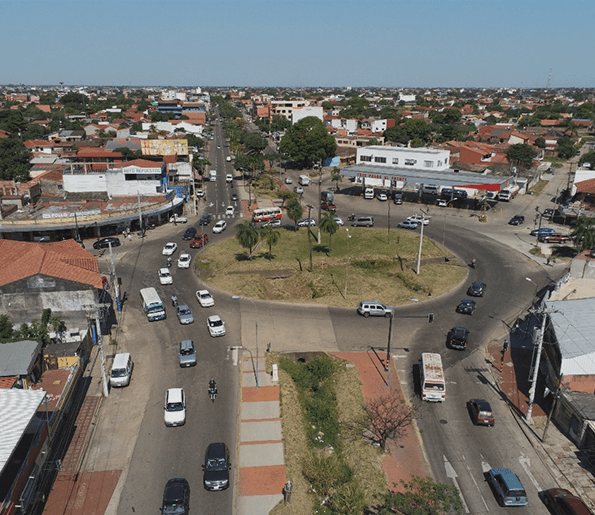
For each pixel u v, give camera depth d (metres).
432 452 40.16
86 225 89.25
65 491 35.09
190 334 57.66
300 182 141.12
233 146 193.12
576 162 176.75
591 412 40.47
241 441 40.47
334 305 66.19
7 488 29.80
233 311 63.69
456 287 73.12
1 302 52.28
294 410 44.81
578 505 33.03
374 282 74.62
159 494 35.09
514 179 128.75
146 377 49.09
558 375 44.09
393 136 188.00
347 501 34.22
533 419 44.44
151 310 60.75
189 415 43.50
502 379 50.31
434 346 56.34
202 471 37.28
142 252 85.69
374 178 129.62
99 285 53.97
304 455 39.47
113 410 44.12
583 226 83.94
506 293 70.94
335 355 54.09
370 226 102.31
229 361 52.00
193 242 88.25
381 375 50.56
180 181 132.00
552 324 49.66
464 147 147.62
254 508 34.06
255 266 78.81
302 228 101.38
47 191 110.19
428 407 45.66
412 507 34.28
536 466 38.72
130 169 106.31
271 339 56.88
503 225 103.25
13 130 199.50
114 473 36.91
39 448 34.91
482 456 39.75
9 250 60.94
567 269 79.69
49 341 51.34
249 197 125.75
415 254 85.50
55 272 53.00
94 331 54.84
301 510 34.12
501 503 34.94
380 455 39.75
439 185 114.06
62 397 41.06
